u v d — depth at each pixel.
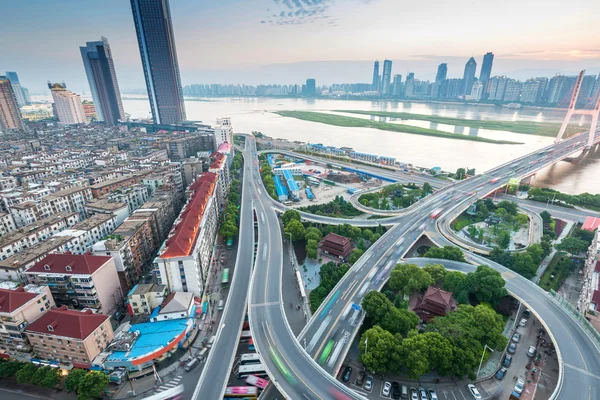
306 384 96.31
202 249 161.62
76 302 133.50
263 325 123.81
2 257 154.38
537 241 196.12
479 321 118.06
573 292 154.12
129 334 121.75
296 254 192.75
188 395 104.81
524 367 114.81
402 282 149.62
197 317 138.25
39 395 108.19
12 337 114.19
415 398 101.94
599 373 98.31
